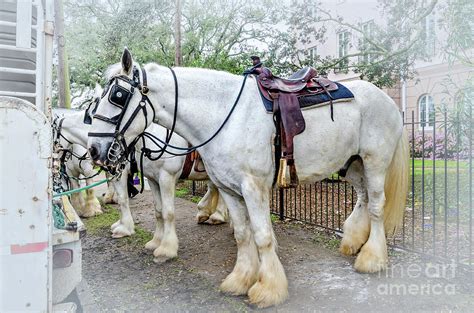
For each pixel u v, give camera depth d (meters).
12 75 2.31
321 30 9.52
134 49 14.31
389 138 3.53
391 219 3.73
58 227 2.21
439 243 4.23
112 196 7.79
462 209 5.57
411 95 14.26
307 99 3.09
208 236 5.07
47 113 2.20
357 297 2.99
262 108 2.91
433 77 13.34
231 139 2.82
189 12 15.73
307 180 3.19
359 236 3.96
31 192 1.83
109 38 14.62
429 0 7.97
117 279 3.62
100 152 2.64
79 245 2.22
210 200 5.73
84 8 15.53
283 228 5.20
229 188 3.00
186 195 8.38
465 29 4.76
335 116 3.20
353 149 3.42
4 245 1.81
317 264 3.76
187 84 2.91
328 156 3.20
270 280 2.89
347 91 3.30
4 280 1.82
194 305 2.99
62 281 2.15
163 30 14.79
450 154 7.92
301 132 2.97
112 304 3.06
